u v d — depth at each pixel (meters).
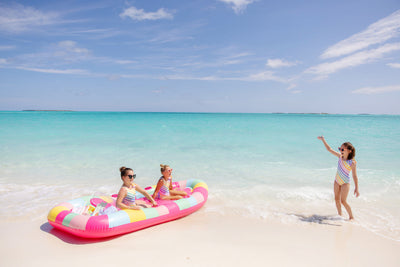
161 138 13.66
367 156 9.34
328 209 4.65
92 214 3.77
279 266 2.77
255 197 5.29
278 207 4.75
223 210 4.55
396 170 7.39
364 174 6.98
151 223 3.79
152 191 4.95
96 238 3.42
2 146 10.49
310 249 3.17
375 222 4.04
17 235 3.50
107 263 2.81
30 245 3.23
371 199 5.14
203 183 5.20
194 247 3.19
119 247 3.20
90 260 2.88
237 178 6.66
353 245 3.29
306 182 6.34
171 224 3.95
